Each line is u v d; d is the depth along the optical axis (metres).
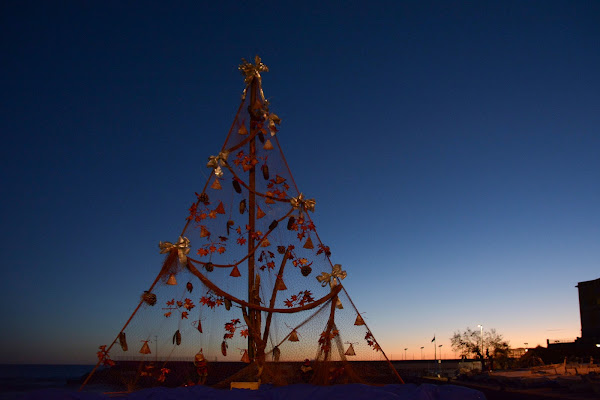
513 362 78.38
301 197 12.95
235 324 11.85
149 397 9.40
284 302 12.27
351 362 11.96
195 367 11.30
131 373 10.83
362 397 9.22
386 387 10.62
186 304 11.51
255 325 11.98
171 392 9.59
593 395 30.75
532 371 47.72
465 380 50.53
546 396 30.52
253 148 13.17
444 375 66.19
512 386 39.81
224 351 11.62
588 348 67.19
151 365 10.98
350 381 11.72
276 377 11.49
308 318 12.13
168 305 11.40
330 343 11.95
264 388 11.00
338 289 12.43
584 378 33.00
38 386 77.44
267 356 11.73
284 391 9.73
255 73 13.49
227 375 11.66
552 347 75.94
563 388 35.66
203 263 11.89
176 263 11.38
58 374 181.75
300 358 11.84
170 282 11.33
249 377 11.47
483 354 84.38
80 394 9.07
